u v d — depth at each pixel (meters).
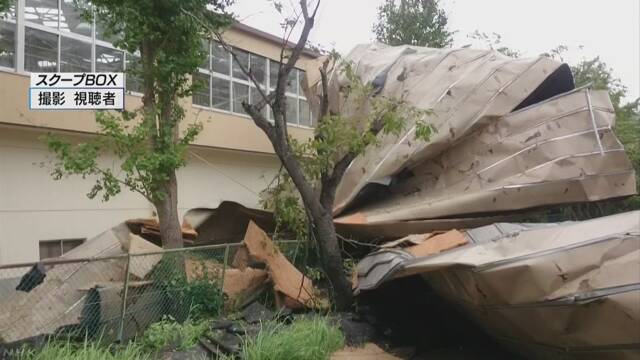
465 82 9.54
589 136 8.48
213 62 13.30
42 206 9.98
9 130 9.55
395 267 6.50
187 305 6.92
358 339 6.97
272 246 8.19
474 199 8.76
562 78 9.62
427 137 8.06
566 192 8.42
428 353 6.98
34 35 9.59
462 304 6.36
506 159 8.87
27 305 5.96
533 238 5.44
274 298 7.79
